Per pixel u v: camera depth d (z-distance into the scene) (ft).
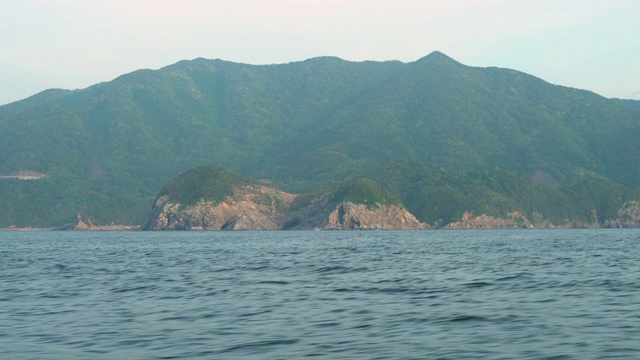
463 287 205.77
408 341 119.96
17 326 139.64
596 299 172.24
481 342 117.91
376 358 106.83
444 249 480.64
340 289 203.92
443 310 156.46
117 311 160.45
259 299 180.75
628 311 150.41
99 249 552.00
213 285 219.61
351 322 140.97
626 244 549.54
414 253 424.05
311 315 151.23
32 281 241.55
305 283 223.92
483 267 287.69
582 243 581.12
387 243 639.76
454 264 310.65
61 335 129.08
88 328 136.67
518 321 139.03
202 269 294.46
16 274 275.59
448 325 135.64
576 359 103.65
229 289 206.80
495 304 165.78
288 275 257.14
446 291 195.31
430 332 128.26
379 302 172.14
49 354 112.27
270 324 139.64
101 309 164.25
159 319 147.64
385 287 208.54
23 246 643.45
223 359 107.24
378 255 403.75
